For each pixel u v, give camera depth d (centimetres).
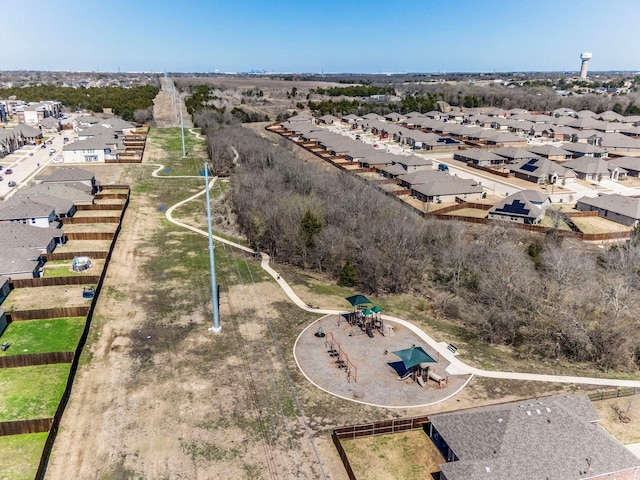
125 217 8731
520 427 3406
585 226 8531
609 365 4891
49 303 5666
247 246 7819
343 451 3453
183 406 4038
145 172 11675
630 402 4212
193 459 3481
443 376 4559
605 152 14175
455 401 4175
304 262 7219
